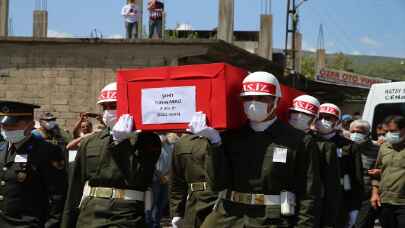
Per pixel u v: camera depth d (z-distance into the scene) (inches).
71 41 671.1
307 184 221.1
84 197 256.2
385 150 394.9
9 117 270.8
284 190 222.1
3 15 802.8
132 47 666.8
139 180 249.6
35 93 684.1
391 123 390.3
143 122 234.1
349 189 373.1
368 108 485.1
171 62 658.2
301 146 222.7
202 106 221.1
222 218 228.2
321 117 361.7
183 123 225.8
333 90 1058.1
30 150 274.2
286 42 997.2
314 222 220.5
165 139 438.0
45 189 277.1
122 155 249.6
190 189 316.8
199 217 312.3
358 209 375.2
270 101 220.2
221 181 220.1
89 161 253.4
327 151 290.0
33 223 272.8
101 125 443.5
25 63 684.7
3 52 687.1
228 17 788.0
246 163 223.9
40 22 926.4
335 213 274.5
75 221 261.3
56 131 392.2
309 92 1070.4
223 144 229.3
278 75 877.2
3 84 686.5
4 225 272.8
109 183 250.5
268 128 225.0
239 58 726.5
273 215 221.0
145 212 253.1
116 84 251.4
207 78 220.2
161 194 442.6
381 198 395.5
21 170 272.1
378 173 405.4
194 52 653.3
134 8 703.1
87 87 676.1
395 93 474.9
